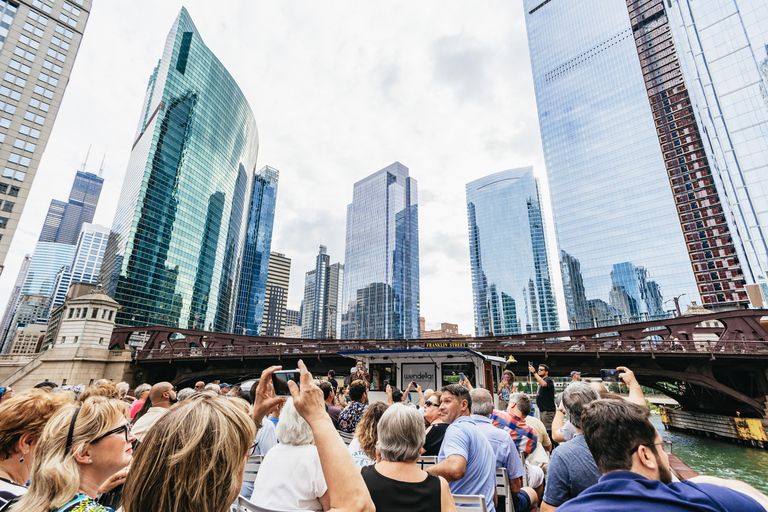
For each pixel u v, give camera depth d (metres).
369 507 1.43
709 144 97.12
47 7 65.62
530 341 33.28
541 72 161.38
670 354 28.72
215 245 127.00
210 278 123.19
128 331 43.03
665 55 125.56
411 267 199.88
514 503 4.16
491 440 4.32
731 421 28.77
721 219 106.44
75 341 39.72
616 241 125.69
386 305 186.38
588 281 129.88
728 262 103.25
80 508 1.49
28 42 62.69
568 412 3.60
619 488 1.64
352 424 5.88
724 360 28.67
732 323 29.48
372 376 13.92
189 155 116.50
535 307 175.50
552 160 149.25
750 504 1.49
